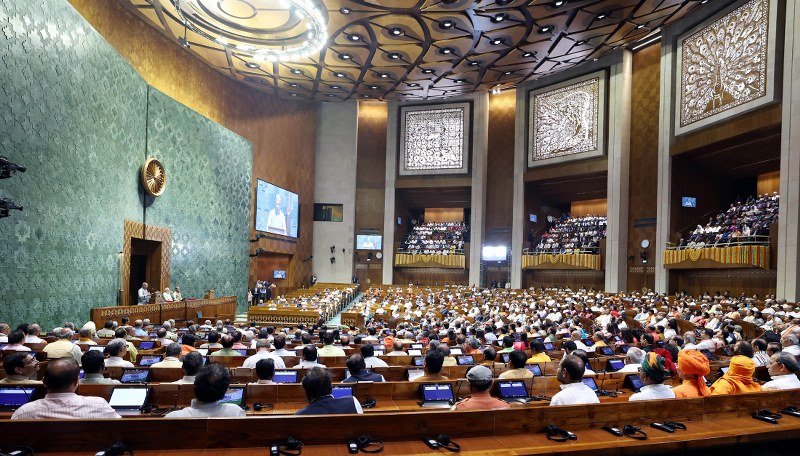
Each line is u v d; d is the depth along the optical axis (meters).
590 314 18.22
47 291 12.17
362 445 3.00
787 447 3.61
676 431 3.47
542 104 31.16
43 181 11.91
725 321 12.33
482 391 3.76
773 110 18.67
